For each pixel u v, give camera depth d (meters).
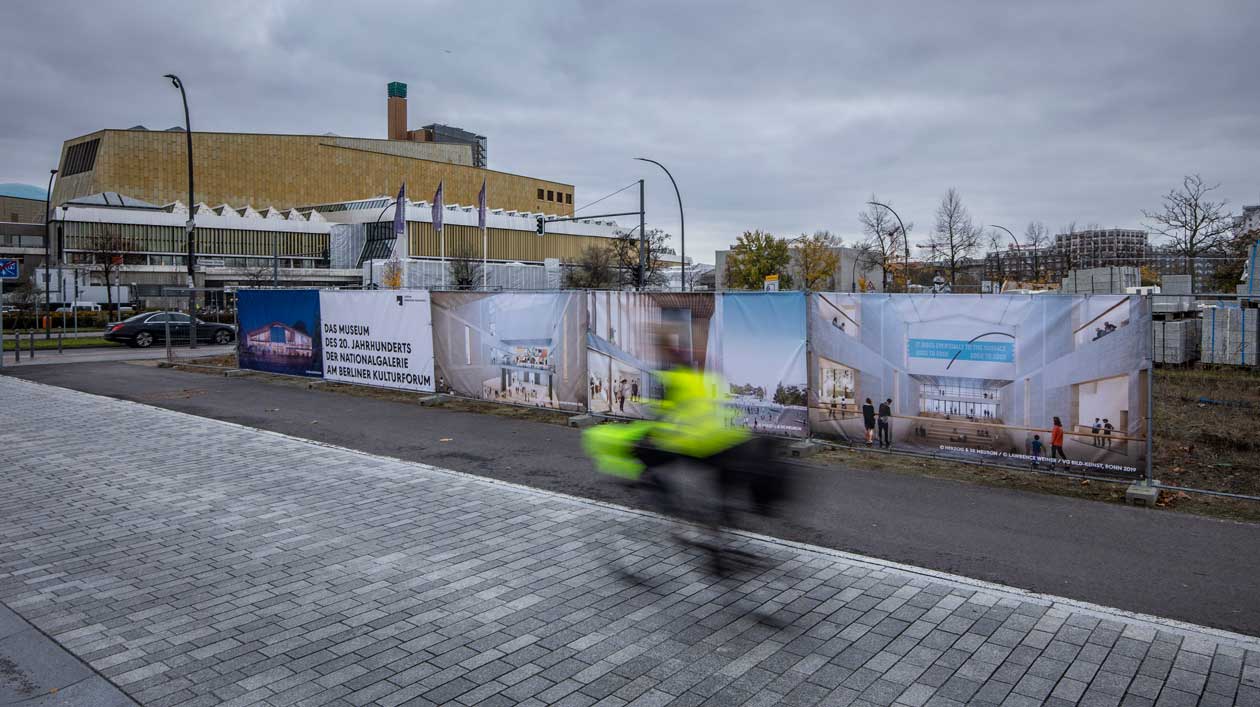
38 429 11.88
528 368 13.09
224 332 32.53
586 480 8.64
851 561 6.02
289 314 18.11
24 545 6.48
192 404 14.56
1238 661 4.37
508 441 10.86
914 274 64.75
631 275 61.56
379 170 124.31
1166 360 19.00
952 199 52.16
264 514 7.35
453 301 14.22
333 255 101.94
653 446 10.38
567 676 4.23
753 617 5.01
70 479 8.70
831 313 9.61
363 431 11.73
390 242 97.62
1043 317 8.13
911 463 9.12
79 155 107.88
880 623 4.91
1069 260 62.59
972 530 6.74
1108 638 4.67
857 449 9.59
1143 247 66.19
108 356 25.89
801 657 4.45
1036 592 5.39
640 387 11.45
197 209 95.44
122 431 11.72
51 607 5.22
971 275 68.50
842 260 58.88
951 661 4.39
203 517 7.25
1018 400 8.35
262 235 97.75
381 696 4.02
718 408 10.68
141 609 5.18
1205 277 36.19
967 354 8.63
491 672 4.28
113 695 4.05
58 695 4.05
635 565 5.96
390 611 5.12
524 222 114.94
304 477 8.80
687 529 6.84
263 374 19.48
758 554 6.20
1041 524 6.88
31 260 96.06
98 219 85.75
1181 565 5.86
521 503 7.70
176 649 4.59
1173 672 4.25
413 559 6.11
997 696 4.01
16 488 8.30
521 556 6.18
